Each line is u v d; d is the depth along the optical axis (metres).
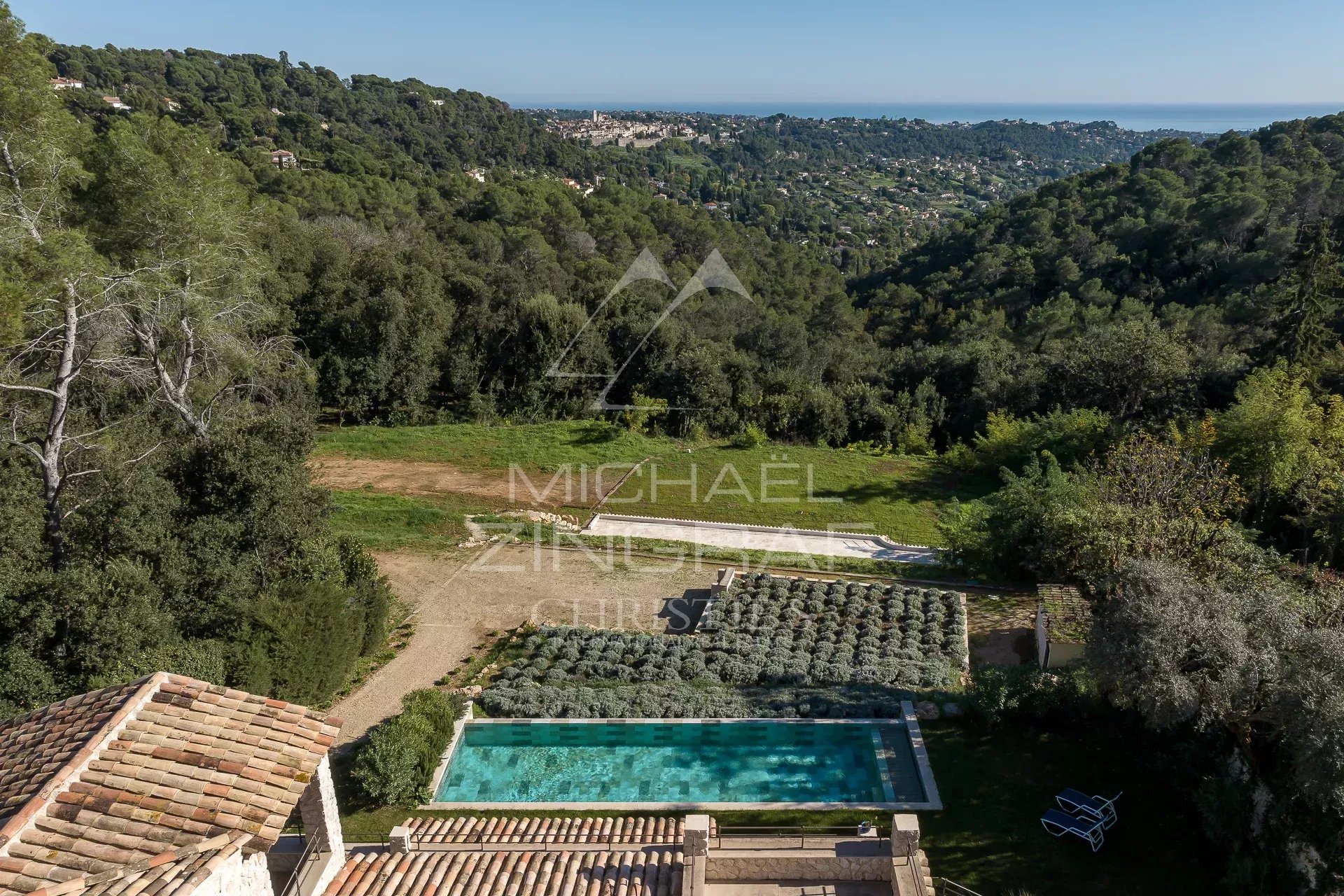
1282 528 27.45
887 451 42.78
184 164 28.62
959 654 21.59
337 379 43.50
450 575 26.69
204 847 7.68
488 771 17.36
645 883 10.61
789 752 17.75
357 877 10.59
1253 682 13.03
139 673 15.71
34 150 22.88
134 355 29.45
